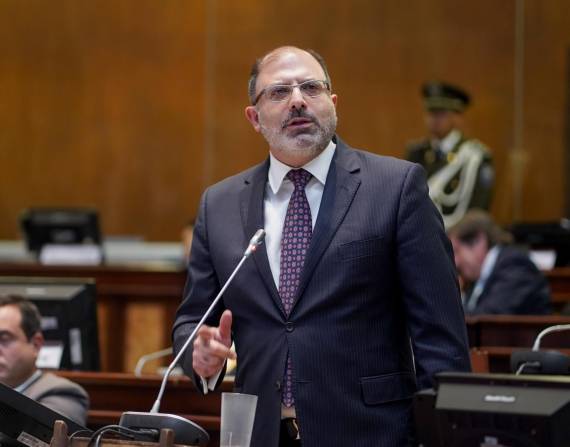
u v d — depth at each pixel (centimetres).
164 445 575
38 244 1823
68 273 1602
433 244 661
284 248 678
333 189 681
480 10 2344
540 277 1389
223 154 2394
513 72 2330
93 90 2423
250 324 676
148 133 2409
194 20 2411
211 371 632
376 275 661
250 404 589
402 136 2355
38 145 2419
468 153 1977
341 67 2370
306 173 691
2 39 2438
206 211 722
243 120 2395
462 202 1945
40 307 1077
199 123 2403
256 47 2397
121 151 2411
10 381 948
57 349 1073
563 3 2320
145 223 2395
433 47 2352
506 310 1360
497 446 519
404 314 678
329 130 680
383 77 2361
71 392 943
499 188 2319
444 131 1995
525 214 2311
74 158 2417
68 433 643
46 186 2412
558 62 2317
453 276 666
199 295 711
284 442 662
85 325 1084
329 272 659
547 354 740
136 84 2414
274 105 680
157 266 1573
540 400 510
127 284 1576
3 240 2403
